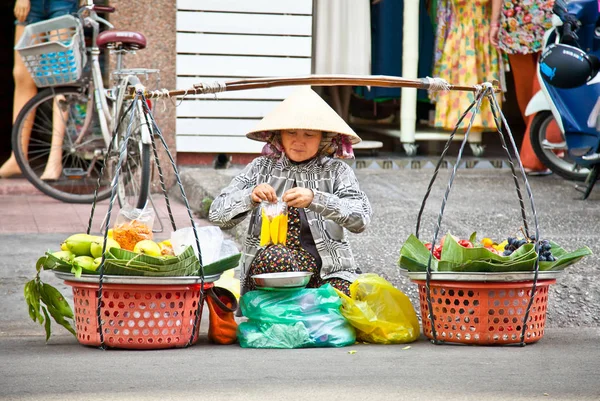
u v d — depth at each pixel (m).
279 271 5.50
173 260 5.09
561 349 5.41
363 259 7.12
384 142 13.08
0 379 4.58
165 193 5.77
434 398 4.27
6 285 6.70
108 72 10.91
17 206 10.00
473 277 5.23
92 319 5.28
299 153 5.71
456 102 11.64
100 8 9.34
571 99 9.24
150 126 5.50
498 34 11.20
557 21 9.34
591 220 8.62
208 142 11.20
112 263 5.06
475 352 5.26
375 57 12.05
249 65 11.21
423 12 12.16
